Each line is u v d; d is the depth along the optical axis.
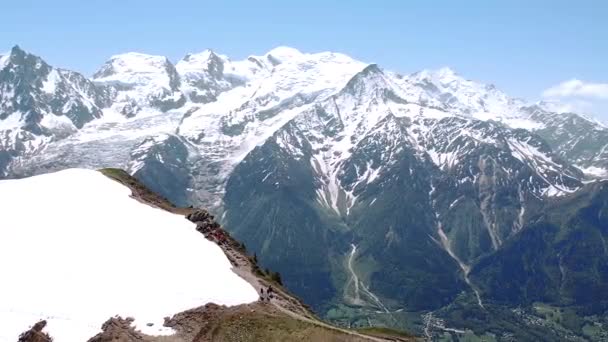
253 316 92.12
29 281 96.50
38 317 89.44
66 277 98.31
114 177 152.00
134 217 123.31
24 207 120.50
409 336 119.25
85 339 86.50
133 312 91.94
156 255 108.00
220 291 99.69
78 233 111.75
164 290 97.44
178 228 122.88
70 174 144.62
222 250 119.50
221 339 86.88
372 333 113.12
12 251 103.81
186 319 91.56
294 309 104.06
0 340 85.12
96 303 93.12
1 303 91.50
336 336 87.12
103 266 101.94
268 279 117.19
